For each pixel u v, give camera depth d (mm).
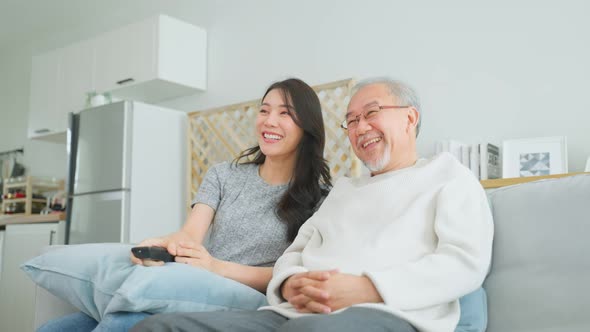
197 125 3533
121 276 1147
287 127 1629
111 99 3730
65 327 1211
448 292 1052
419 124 1403
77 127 3506
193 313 1003
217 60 3703
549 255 1118
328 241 1279
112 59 3775
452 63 2645
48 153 4656
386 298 1023
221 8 3707
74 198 3404
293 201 1607
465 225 1119
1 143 5090
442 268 1062
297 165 1660
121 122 3246
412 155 1366
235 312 1073
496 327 1139
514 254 1170
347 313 938
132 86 3656
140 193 3260
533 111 2391
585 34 2295
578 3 2322
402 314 1003
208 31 3775
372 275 1050
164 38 3533
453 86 2629
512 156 2309
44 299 1493
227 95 3621
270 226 1598
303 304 1083
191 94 3830
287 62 3322
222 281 1223
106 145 3299
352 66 3016
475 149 2340
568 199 1150
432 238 1184
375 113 1332
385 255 1157
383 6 2918
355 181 1400
